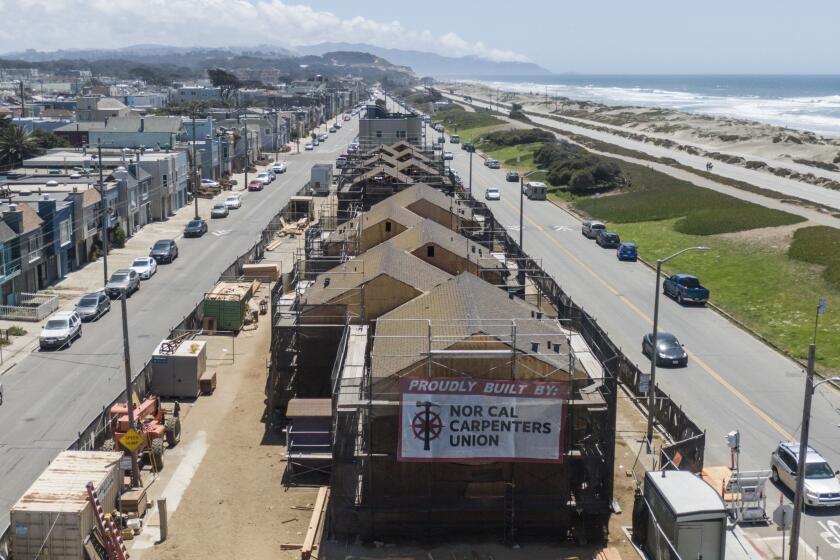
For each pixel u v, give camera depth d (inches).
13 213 2583.7
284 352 1739.7
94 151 4564.5
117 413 1563.7
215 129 5861.2
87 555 1176.8
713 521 1160.8
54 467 1304.1
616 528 1336.1
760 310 2610.7
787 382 2012.8
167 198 4254.4
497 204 4790.8
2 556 1176.8
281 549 1267.2
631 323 2487.7
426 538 1306.6
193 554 1244.5
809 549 1262.3
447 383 1286.9
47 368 2032.5
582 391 1357.0
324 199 4758.9
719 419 1774.1
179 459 1556.3
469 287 1667.1
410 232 2315.5
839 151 7003.0
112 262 3203.7
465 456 1294.3
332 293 1800.0
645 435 1680.6
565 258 3405.5
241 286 2532.0
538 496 1316.4
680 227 3902.6
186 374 1846.7
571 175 5393.7
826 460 1574.8
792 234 3444.9
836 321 2447.1
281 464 1545.3
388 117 5841.5
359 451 1342.3
